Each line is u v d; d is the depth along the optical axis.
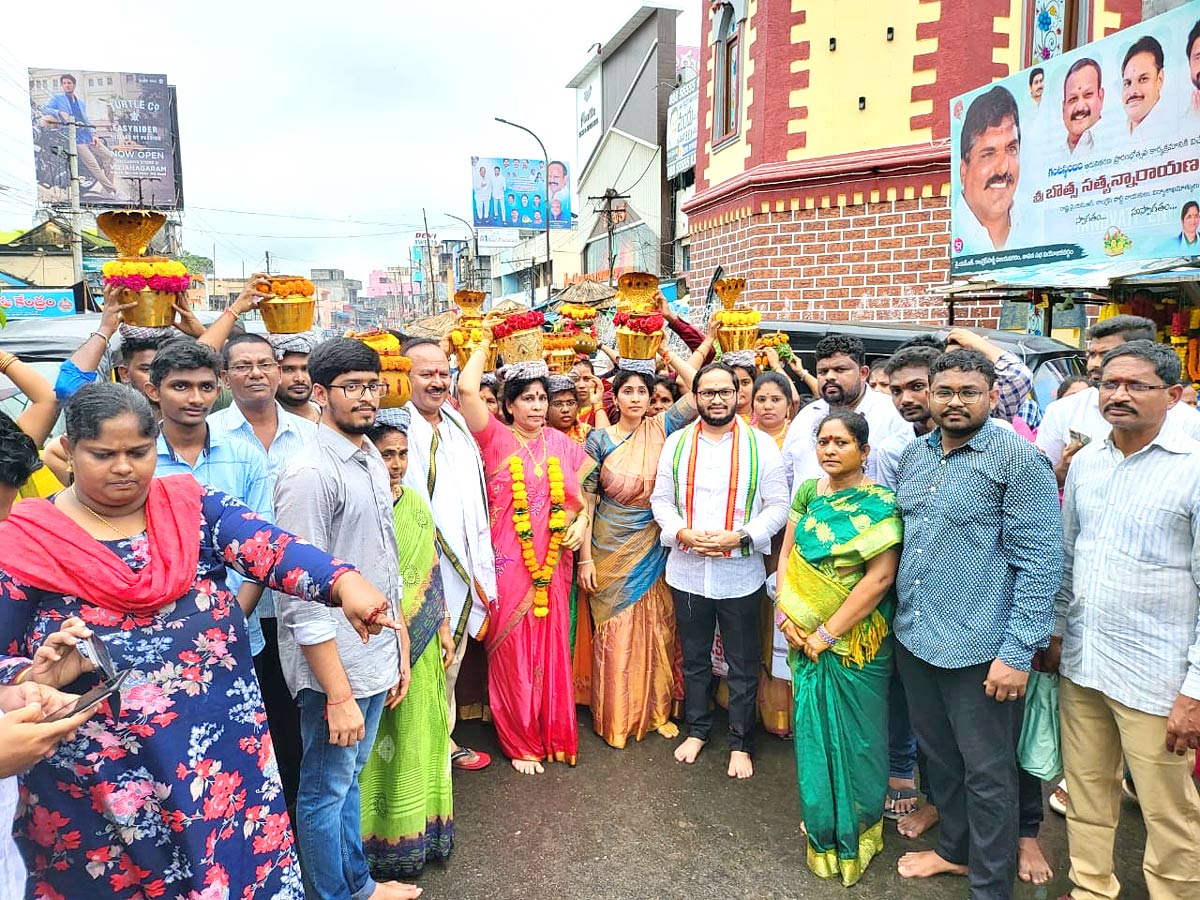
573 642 4.36
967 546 2.63
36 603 1.66
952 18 9.08
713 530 3.70
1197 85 5.11
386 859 2.94
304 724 2.47
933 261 9.41
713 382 3.68
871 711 2.93
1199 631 2.34
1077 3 9.30
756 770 3.78
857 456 2.92
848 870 2.93
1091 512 2.64
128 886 1.75
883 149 9.52
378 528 2.53
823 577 2.90
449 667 3.38
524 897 2.86
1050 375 6.03
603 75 27.84
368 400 2.46
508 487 3.72
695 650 3.85
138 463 1.71
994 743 2.64
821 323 7.12
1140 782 2.54
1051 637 2.78
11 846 1.62
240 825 1.89
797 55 9.92
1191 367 5.68
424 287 58.16
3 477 1.81
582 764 3.84
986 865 2.68
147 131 30.16
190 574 1.80
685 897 2.87
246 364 3.05
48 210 23.56
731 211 10.99
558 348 4.45
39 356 4.46
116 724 1.69
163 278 2.98
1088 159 6.01
